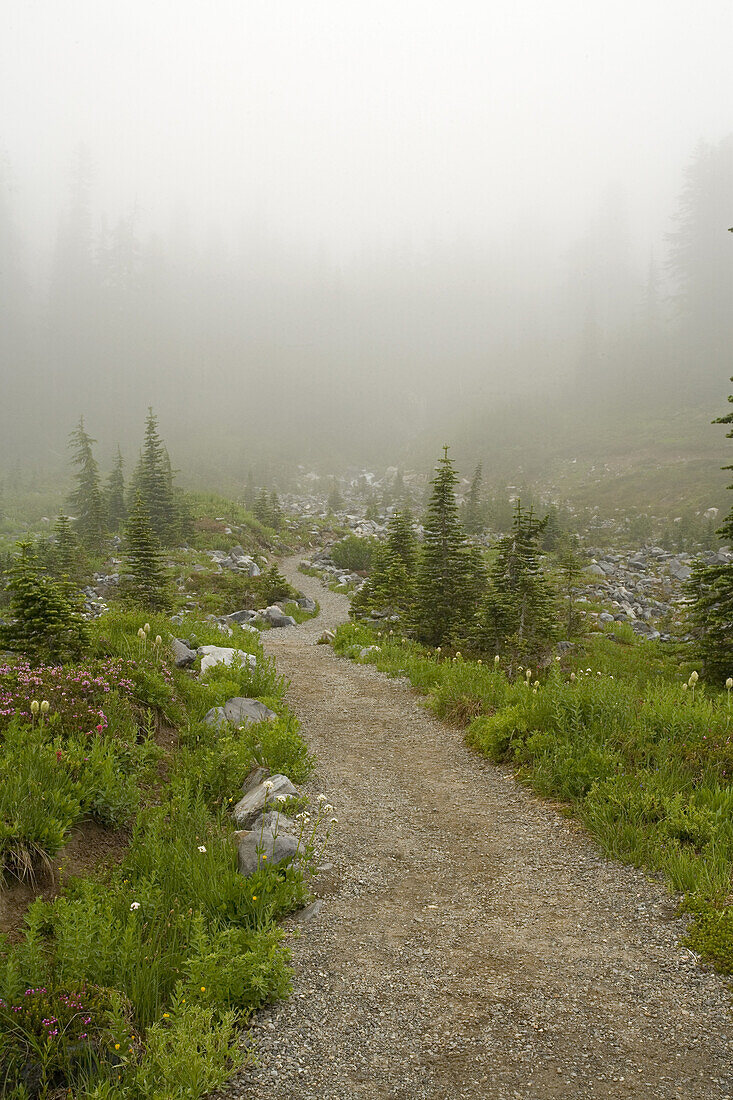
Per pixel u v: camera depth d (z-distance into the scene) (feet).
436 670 44.55
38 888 15.48
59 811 17.53
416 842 21.39
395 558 75.66
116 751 22.03
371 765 28.99
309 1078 11.14
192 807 21.63
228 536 126.31
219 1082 10.72
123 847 18.93
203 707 31.40
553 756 26.37
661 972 14.25
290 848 18.99
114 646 32.96
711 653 46.14
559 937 15.79
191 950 13.88
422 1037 12.26
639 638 69.62
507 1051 11.89
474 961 14.80
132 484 150.00
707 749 24.39
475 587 65.46
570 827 22.21
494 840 21.54
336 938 15.70
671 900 17.24
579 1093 10.93
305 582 114.11
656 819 21.30
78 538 117.29
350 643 59.26
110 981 12.51
